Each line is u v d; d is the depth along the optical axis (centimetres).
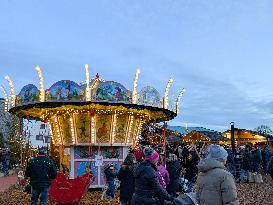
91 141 1928
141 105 1833
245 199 1588
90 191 1888
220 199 504
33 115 2259
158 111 2061
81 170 1936
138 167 701
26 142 2525
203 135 3678
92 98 1767
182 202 536
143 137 2586
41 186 1081
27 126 2505
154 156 703
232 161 2497
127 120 1972
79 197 1408
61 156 2019
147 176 683
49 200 1484
